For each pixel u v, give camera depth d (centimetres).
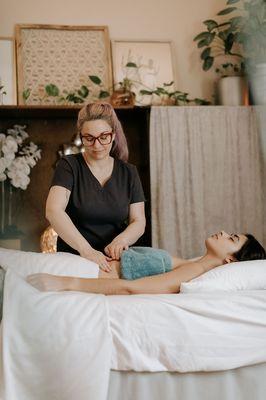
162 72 352
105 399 140
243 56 355
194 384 150
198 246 318
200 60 359
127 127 350
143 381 147
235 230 323
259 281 170
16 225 334
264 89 327
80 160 205
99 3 351
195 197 318
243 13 362
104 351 142
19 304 143
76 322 144
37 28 341
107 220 204
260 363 154
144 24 356
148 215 321
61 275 176
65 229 190
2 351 138
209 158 322
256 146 327
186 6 361
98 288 167
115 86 345
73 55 344
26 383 140
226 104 334
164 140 317
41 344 141
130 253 187
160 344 147
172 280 174
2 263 174
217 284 167
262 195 329
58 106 309
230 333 152
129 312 149
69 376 140
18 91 334
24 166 309
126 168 209
